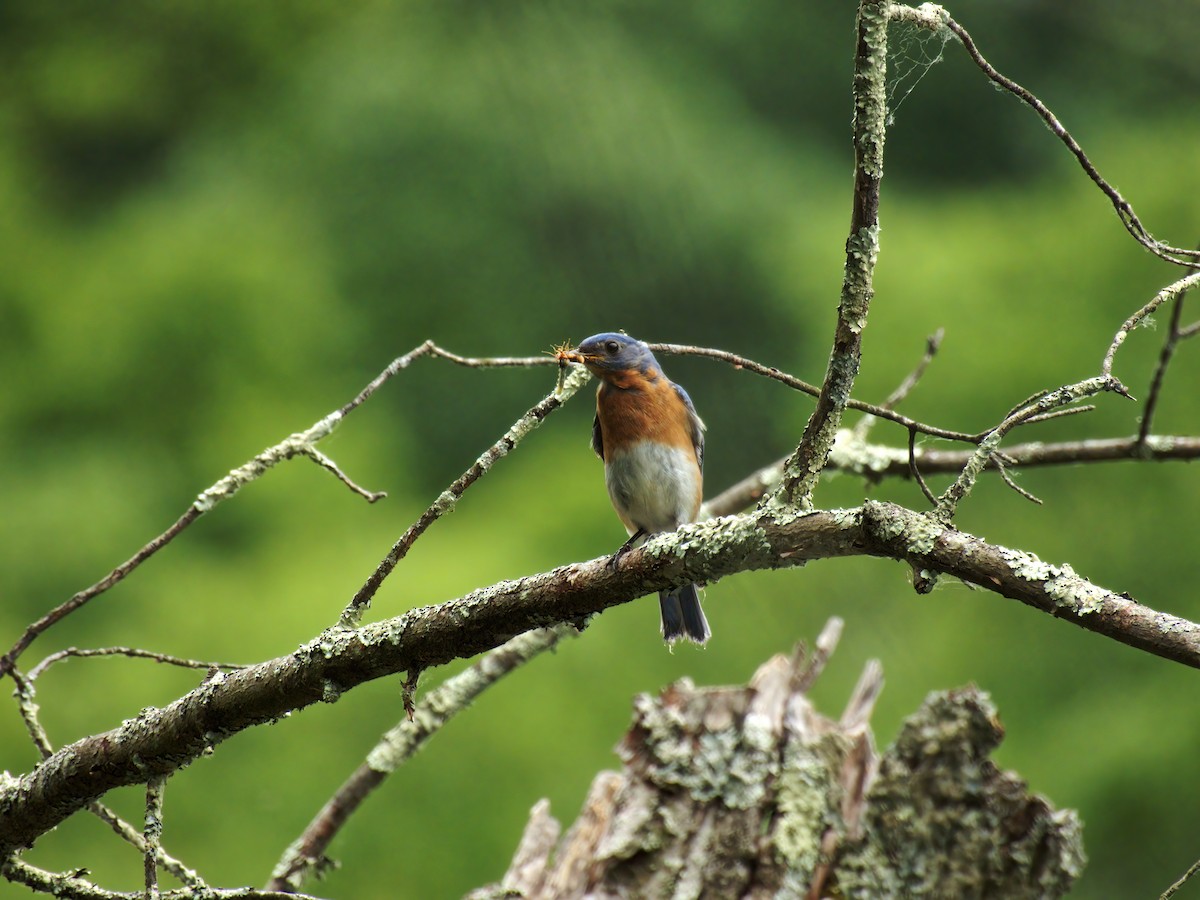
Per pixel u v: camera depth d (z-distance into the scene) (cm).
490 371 1766
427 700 705
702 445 817
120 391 1848
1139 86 1745
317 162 1911
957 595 1484
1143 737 1423
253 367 1850
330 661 455
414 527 470
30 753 1456
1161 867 1377
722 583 1459
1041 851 621
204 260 1878
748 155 1645
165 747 463
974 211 1825
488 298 1736
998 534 1591
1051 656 1480
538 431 1792
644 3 1675
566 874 635
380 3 1969
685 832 625
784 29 1722
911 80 1733
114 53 2125
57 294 1911
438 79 1738
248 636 1556
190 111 2116
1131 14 1642
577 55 1600
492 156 1628
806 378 1543
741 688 674
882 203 1838
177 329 1836
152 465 1788
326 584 1594
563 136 1560
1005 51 1716
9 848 485
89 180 2097
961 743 629
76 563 1669
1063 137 436
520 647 712
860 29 396
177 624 1578
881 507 389
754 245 1573
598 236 1556
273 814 1334
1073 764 1430
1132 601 351
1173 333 649
